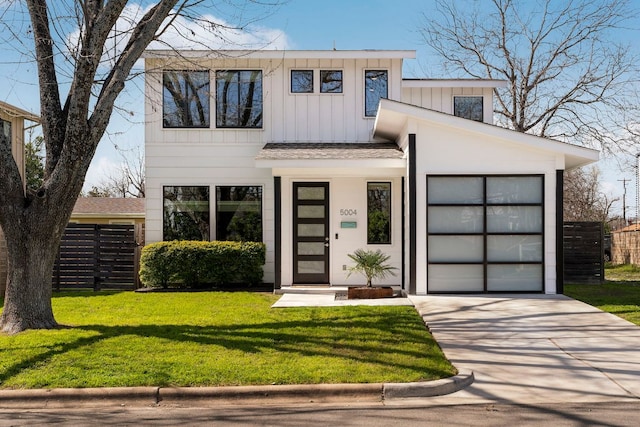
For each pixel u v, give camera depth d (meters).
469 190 11.48
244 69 14.81
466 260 11.46
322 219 13.60
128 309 10.60
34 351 6.91
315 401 5.76
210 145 14.71
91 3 8.30
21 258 8.20
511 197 11.47
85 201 26.39
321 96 14.84
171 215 14.70
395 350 7.08
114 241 14.23
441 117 11.27
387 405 5.60
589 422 5.02
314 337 7.73
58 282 14.01
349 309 10.02
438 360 6.69
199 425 5.07
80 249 14.09
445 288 11.46
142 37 8.47
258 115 14.81
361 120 14.84
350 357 6.76
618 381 6.24
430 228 11.47
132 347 7.16
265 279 14.58
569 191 33.06
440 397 5.83
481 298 10.91
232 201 14.71
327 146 14.08
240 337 7.72
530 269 11.45
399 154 12.63
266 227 14.61
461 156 11.44
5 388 5.85
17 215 8.15
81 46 8.35
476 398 5.78
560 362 6.91
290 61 14.83
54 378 6.03
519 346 7.62
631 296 12.05
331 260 13.56
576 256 15.27
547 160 11.39
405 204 12.45
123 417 5.32
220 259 13.55
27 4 8.34
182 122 14.75
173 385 5.88
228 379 5.99
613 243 24.06
